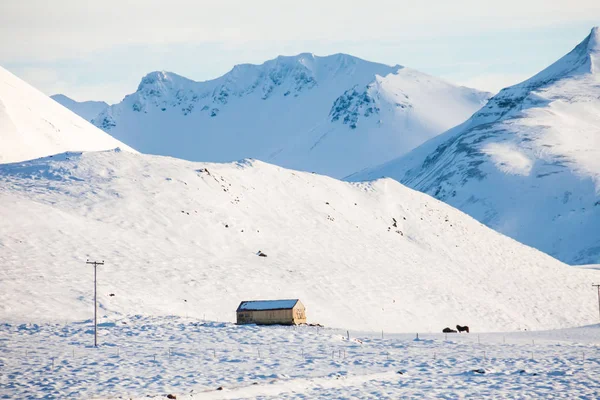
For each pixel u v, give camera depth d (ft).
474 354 420.36
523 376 348.79
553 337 536.83
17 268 568.00
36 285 545.44
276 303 546.26
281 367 371.56
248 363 380.99
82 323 483.92
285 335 474.49
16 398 297.33
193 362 381.40
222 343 441.27
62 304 521.65
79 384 323.57
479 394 311.68
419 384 334.24
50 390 311.47
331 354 412.98
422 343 468.75
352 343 456.45
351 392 317.01
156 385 323.78
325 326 558.15
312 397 306.55
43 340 431.43
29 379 332.19
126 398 295.28
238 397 305.12
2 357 381.81
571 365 378.32
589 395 304.91
